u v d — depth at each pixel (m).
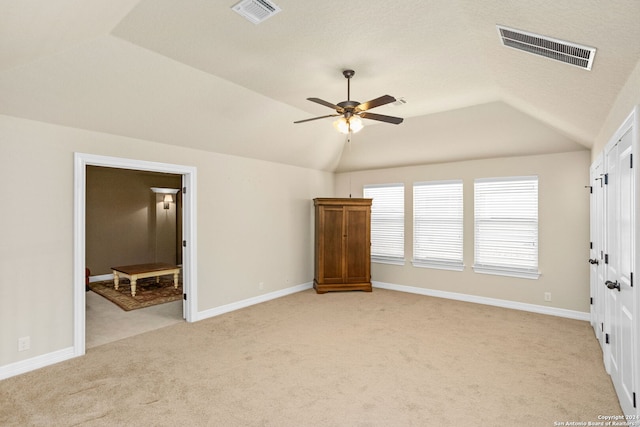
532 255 4.68
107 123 3.36
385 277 6.10
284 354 3.27
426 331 3.88
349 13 2.27
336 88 3.67
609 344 2.82
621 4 1.43
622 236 2.33
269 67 3.15
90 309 4.81
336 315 4.50
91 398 2.48
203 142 4.26
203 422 2.21
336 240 5.75
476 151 4.93
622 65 1.93
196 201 4.30
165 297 5.45
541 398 2.49
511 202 4.84
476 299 5.13
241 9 2.23
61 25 2.04
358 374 2.86
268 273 5.34
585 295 4.31
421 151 5.32
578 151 4.35
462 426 2.16
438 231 5.52
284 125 4.68
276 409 2.35
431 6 2.19
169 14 2.28
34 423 2.18
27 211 2.95
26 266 2.94
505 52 2.51
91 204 6.91
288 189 5.73
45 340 3.04
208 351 3.34
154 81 3.15
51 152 3.08
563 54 2.11
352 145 5.79
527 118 4.20
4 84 2.61
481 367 2.98
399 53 2.87
